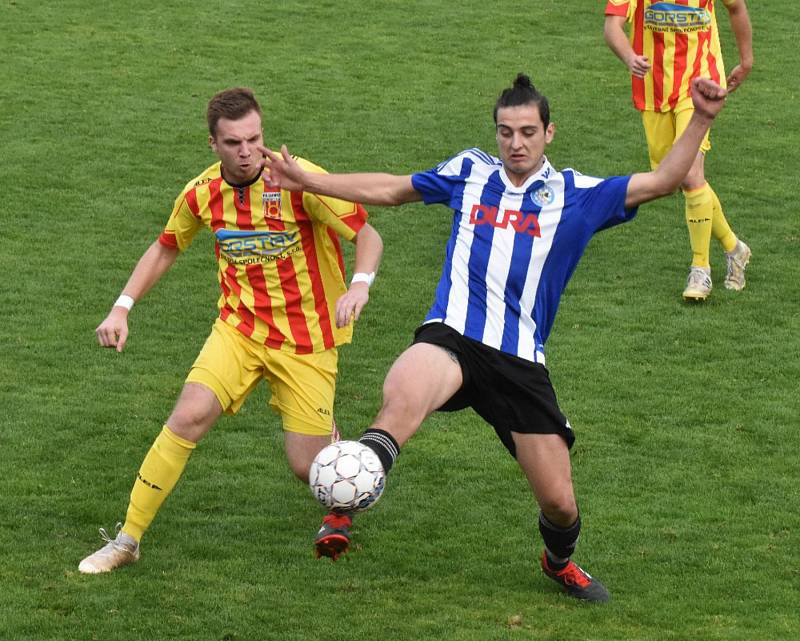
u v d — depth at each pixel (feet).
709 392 97.40
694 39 113.39
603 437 89.86
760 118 171.01
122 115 164.76
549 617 65.10
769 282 120.78
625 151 158.40
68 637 61.21
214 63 185.37
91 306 113.19
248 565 70.44
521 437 62.23
